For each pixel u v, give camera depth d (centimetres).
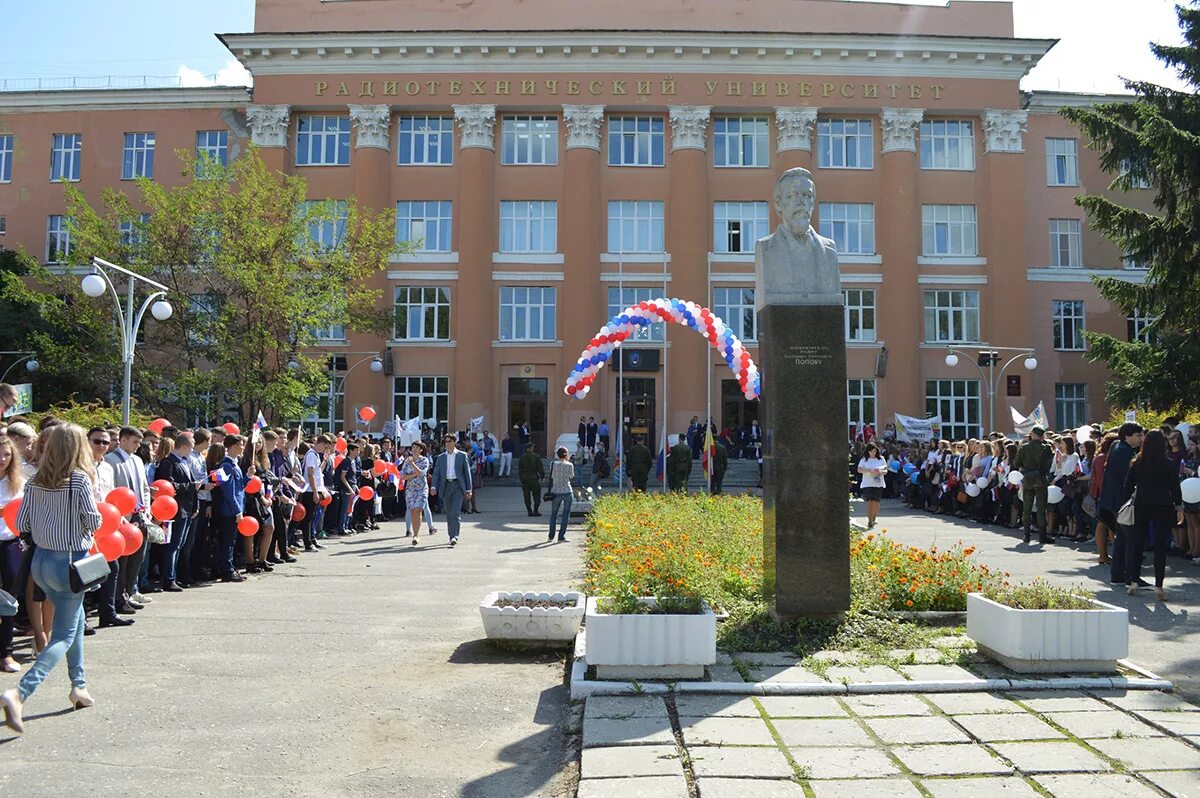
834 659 632
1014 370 3603
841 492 729
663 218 3634
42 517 544
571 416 3519
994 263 3634
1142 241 2062
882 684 569
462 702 581
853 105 3631
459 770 464
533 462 2161
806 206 758
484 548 1485
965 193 3694
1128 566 983
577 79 3597
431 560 1324
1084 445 1453
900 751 459
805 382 738
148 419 1870
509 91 3594
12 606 632
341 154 3641
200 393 2553
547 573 1171
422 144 3650
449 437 1545
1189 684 588
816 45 3578
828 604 722
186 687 615
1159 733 485
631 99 3597
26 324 3112
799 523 729
